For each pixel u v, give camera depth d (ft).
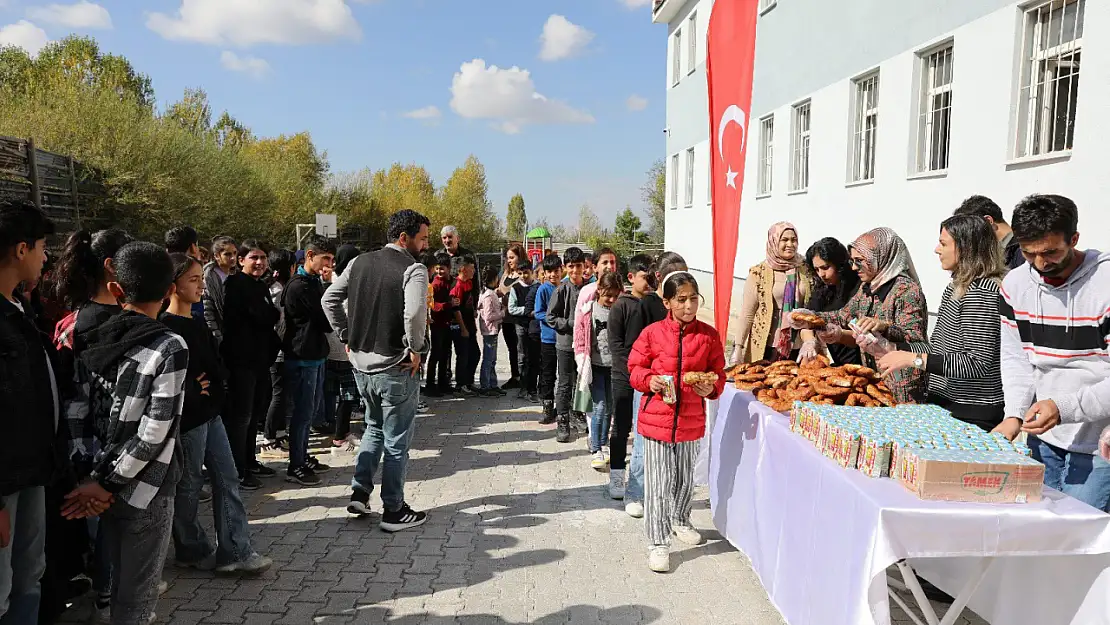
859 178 35.70
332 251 18.07
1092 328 9.36
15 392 7.79
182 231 16.34
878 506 7.93
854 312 14.14
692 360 13.10
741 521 13.02
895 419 10.01
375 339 14.47
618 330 16.76
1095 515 7.93
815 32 38.78
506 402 28.96
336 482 18.22
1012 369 10.31
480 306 30.42
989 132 25.76
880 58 32.63
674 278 13.05
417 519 15.28
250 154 85.81
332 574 12.92
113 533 9.10
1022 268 10.16
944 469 8.12
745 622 11.28
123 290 8.79
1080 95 21.85
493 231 160.76
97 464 8.44
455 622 11.23
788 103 42.39
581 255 22.11
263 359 16.79
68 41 107.55
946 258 11.44
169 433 8.71
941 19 28.25
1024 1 23.98
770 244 16.76
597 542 14.52
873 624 7.89
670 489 13.35
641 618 11.39
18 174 34.12
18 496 8.35
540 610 11.65
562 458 20.83
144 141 53.78
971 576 8.79
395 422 14.75
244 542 12.68
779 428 11.33
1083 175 21.81
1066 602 8.48
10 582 8.02
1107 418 9.32
